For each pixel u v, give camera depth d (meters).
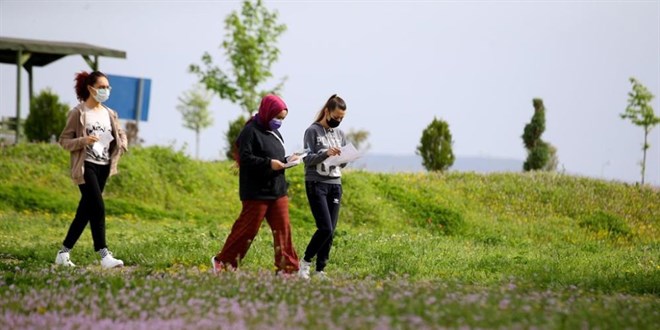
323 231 20.27
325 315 14.35
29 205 40.69
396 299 15.66
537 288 18.64
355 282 19.17
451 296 16.31
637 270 24.81
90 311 15.45
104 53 55.50
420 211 44.44
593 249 34.03
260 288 17.12
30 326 14.30
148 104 57.12
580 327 13.80
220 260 20.02
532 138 60.97
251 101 74.44
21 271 20.12
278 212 20.03
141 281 18.25
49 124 54.97
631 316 15.05
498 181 50.94
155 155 48.03
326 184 20.42
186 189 46.09
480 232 42.59
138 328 13.93
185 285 17.62
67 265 21.89
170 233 31.41
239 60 73.75
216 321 14.15
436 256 26.95
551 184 50.62
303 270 20.50
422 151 57.16
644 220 46.66
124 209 41.41
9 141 53.66
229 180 48.97
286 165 19.73
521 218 45.59
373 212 43.16
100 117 23.00
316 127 20.69
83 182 22.59
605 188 50.59
